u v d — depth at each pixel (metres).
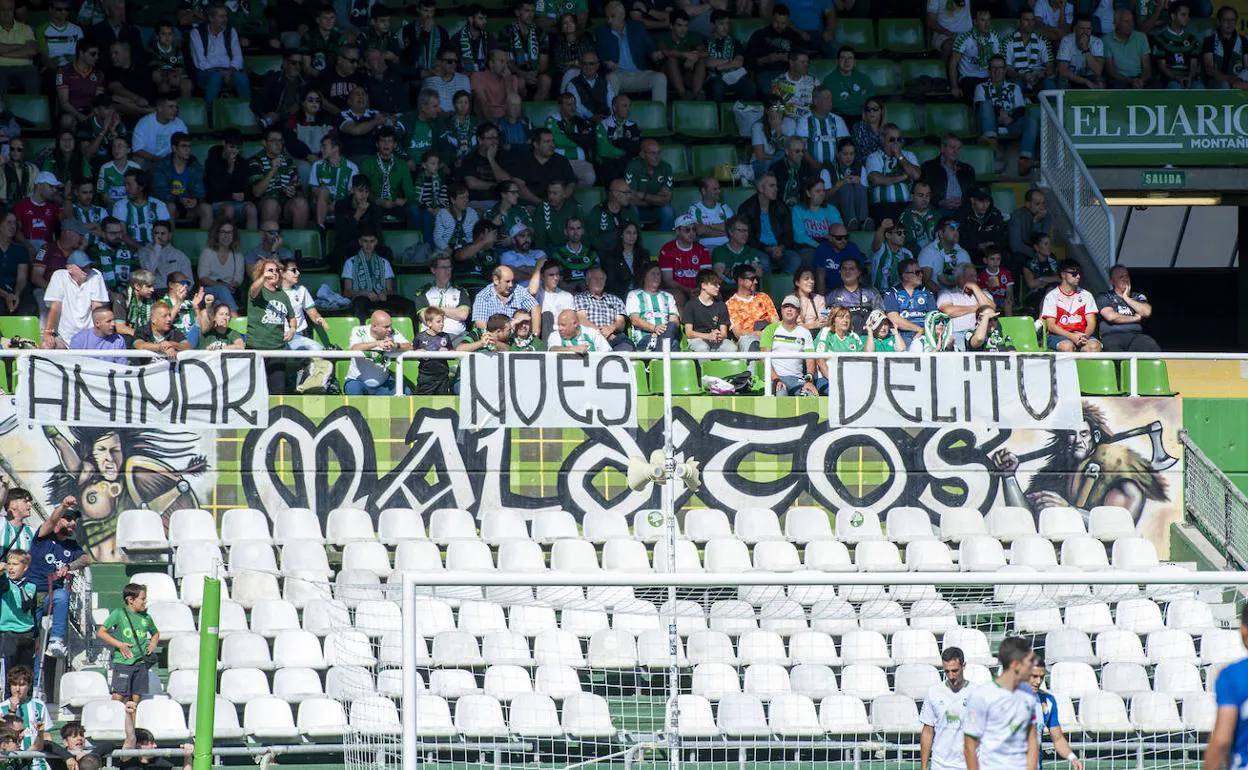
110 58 67.88
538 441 57.12
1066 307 62.53
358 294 62.09
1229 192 71.94
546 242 65.12
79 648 50.34
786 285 65.94
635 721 48.56
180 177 65.25
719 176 70.94
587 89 70.44
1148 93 70.75
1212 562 57.47
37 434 54.56
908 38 78.25
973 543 56.44
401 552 53.50
